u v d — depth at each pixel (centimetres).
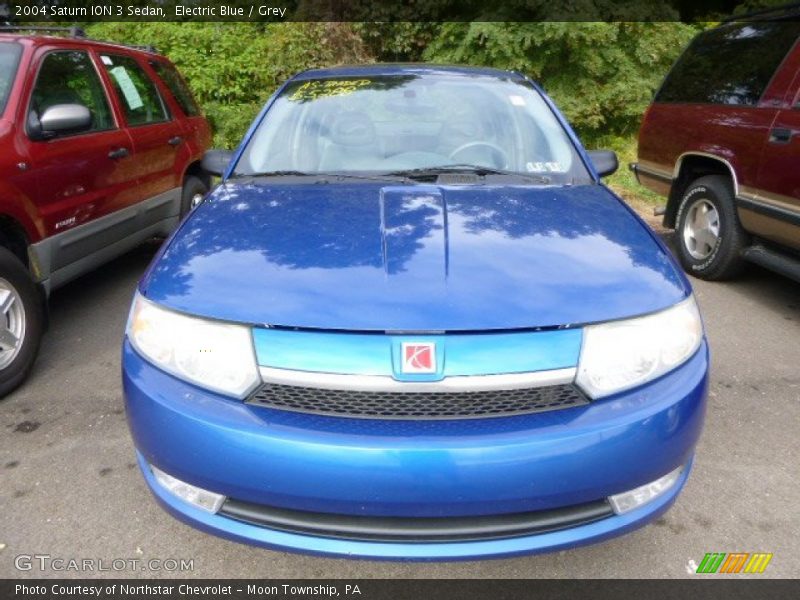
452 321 178
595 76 905
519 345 178
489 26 853
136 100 472
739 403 321
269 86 943
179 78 573
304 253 210
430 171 289
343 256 207
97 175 394
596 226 236
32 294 331
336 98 327
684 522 238
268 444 172
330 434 171
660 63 925
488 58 896
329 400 176
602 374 181
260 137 314
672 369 192
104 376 342
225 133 877
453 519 177
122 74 463
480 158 301
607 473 177
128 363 199
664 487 194
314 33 920
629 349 185
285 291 191
